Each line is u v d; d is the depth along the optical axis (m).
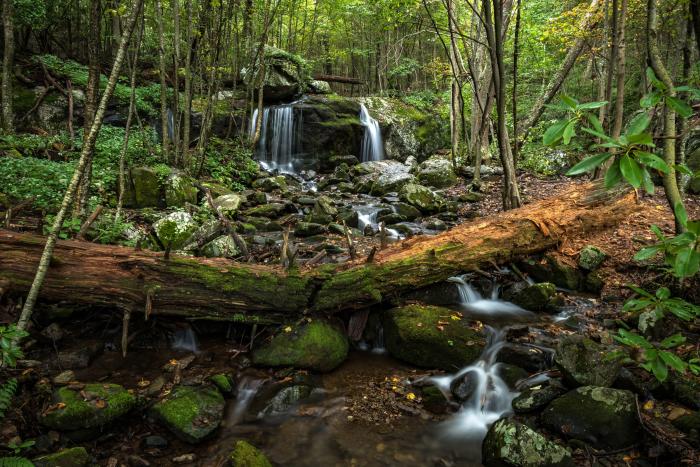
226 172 9.82
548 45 11.81
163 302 3.64
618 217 5.78
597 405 2.83
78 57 12.90
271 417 3.20
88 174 5.13
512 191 6.40
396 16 9.86
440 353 3.76
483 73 12.52
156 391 3.28
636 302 1.81
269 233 7.20
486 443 2.83
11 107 8.56
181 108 11.78
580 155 11.35
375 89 22.86
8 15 8.35
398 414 3.26
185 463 2.72
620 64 5.76
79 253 3.62
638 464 2.55
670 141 3.09
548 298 4.57
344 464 2.80
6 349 2.53
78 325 3.90
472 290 4.90
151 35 13.27
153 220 6.49
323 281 3.98
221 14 8.72
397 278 4.20
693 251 1.41
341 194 10.25
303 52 19.30
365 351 4.08
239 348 3.93
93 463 2.63
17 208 4.75
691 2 2.68
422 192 9.06
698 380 3.02
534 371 3.60
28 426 2.75
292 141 13.17
